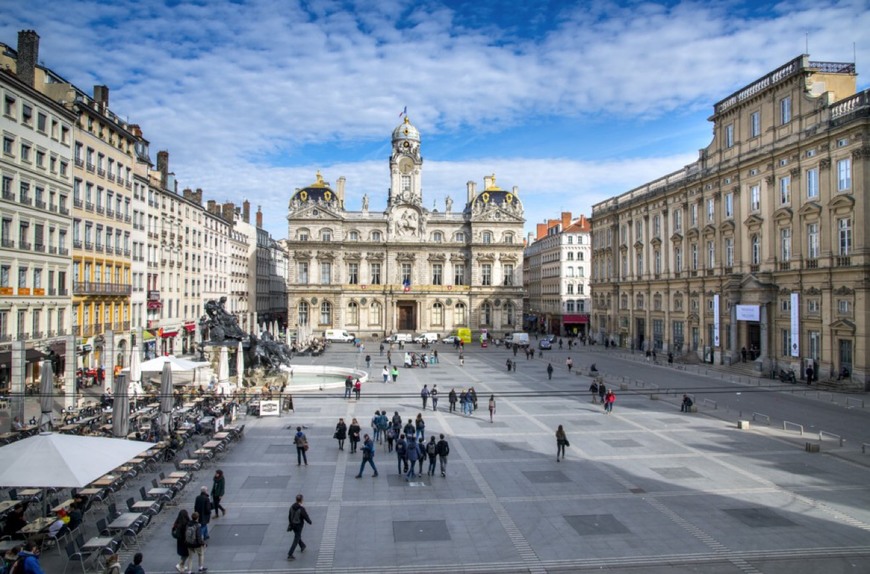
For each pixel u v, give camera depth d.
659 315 83.44
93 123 60.31
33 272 49.66
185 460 28.56
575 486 26.72
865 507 24.08
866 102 48.31
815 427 37.84
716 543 20.77
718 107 69.38
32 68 51.25
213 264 104.25
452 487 26.67
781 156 58.22
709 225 70.44
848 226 50.28
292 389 52.84
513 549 20.38
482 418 41.12
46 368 32.44
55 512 21.80
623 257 95.00
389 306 118.38
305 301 117.44
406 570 18.88
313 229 117.94
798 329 55.56
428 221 120.25
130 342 66.81
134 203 70.75
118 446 22.11
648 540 21.02
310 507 24.22
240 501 24.83
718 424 38.94
